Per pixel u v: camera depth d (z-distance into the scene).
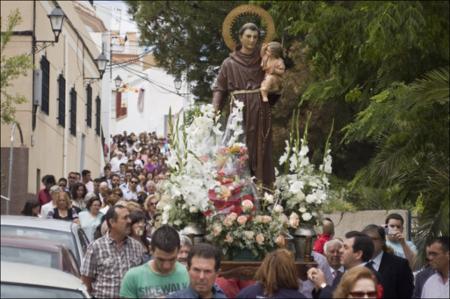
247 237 13.80
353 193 23.14
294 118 17.17
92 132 47.00
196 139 14.27
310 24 18.17
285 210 14.32
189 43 34.38
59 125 36.31
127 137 62.06
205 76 34.84
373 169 16.64
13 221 14.58
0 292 10.33
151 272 11.56
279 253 10.79
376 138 17.12
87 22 56.47
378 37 16.50
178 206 13.91
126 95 78.75
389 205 19.03
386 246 13.44
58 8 29.05
